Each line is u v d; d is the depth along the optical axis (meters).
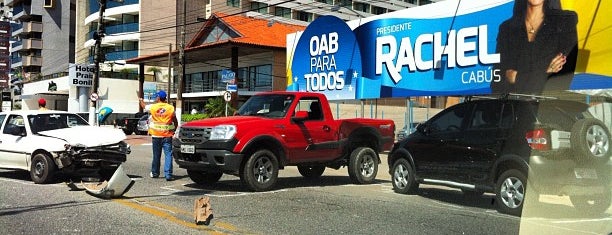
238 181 11.52
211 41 43.25
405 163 9.96
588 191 6.04
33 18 76.06
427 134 9.48
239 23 41.78
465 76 16.75
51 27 75.25
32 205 8.26
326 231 6.82
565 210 6.14
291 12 67.19
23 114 11.52
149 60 47.25
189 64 49.00
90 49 65.56
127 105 49.34
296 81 23.67
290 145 10.33
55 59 75.25
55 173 10.77
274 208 8.34
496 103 8.34
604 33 12.89
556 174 6.21
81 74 45.97
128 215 7.57
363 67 20.38
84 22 70.81
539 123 6.94
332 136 11.08
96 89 25.83
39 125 11.46
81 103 46.28
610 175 5.95
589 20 13.24
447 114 9.24
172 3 60.94
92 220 7.23
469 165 8.50
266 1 65.06
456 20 17.08
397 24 19.12
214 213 7.88
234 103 36.25
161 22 60.84
